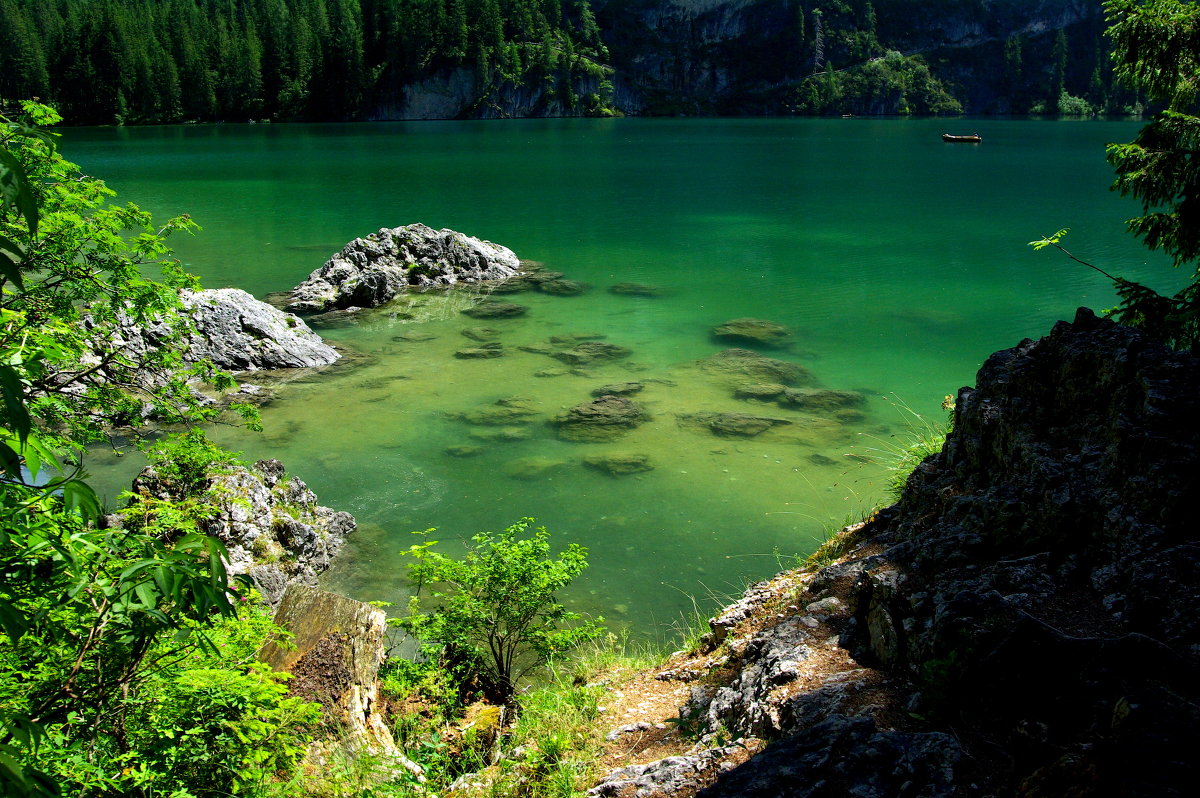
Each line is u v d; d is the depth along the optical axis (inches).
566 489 474.9
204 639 155.9
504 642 305.0
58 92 4849.9
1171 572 160.2
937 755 144.9
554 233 1338.6
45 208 317.1
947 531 214.8
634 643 331.3
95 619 155.4
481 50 6122.1
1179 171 266.1
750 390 634.8
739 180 2130.9
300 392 626.5
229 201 1617.9
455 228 1360.7
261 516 381.1
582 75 6781.5
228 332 667.4
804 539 418.6
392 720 253.6
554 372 679.7
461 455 518.6
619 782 180.1
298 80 5575.8
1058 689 141.4
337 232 1296.8
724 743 191.8
